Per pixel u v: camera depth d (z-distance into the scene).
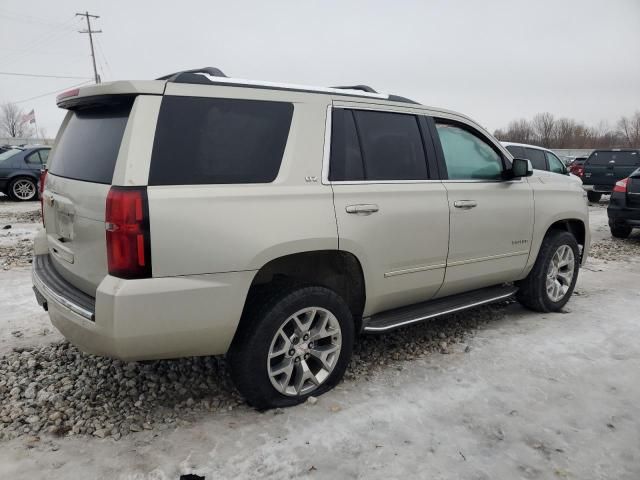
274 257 2.82
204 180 2.68
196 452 2.64
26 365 3.59
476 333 4.33
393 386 3.37
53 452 2.63
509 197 4.25
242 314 2.92
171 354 2.69
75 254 2.85
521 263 4.46
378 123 3.49
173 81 2.70
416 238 3.53
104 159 2.67
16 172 14.49
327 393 3.25
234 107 2.85
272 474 2.48
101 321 2.49
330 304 3.10
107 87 2.68
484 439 2.78
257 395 2.94
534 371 3.60
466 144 4.12
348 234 3.12
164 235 2.50
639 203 8.98
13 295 5.29
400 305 3.71
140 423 2.90
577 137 67.88
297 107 3.07
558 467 2.55
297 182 2.99
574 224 5.21
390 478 2.46
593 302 5.28
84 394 3.21
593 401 3.19
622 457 2.64
